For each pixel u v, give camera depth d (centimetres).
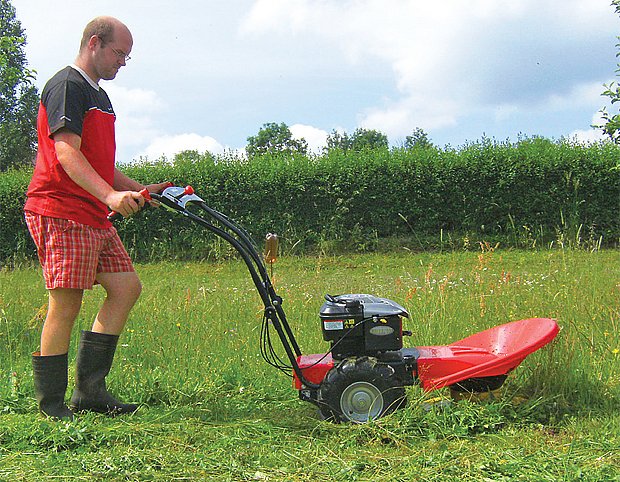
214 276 1284
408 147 1769
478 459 340
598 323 579
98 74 430
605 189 1617
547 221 1628
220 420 421
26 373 518
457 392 432
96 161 427
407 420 385
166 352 557
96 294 864
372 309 409
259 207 1652
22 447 370
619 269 877
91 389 432
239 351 565
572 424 394
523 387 459
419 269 1303
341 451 362
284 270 1366
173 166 1703
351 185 1642
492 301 641
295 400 462
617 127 724
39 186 417
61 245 411
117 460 346
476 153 1641
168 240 1586
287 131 6412
